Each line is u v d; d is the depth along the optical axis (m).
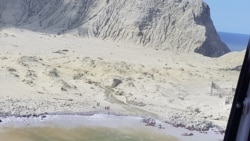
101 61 132.38
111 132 78.44
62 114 86.62
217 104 103.44
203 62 159.50
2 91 94.94
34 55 133.62
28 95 95.31
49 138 71.81
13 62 119.19
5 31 176.88
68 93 101.38
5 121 78.38
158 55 164.38
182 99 106.75
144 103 100.56
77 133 76.00
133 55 156.38
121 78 116.81
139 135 78.19
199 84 121.94
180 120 90.00
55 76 111.06
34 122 79.81
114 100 101.81
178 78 126.19
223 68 146.38
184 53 180.38
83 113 88.94
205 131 85.00
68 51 147.62
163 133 81.00
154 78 122.25
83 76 116.38
